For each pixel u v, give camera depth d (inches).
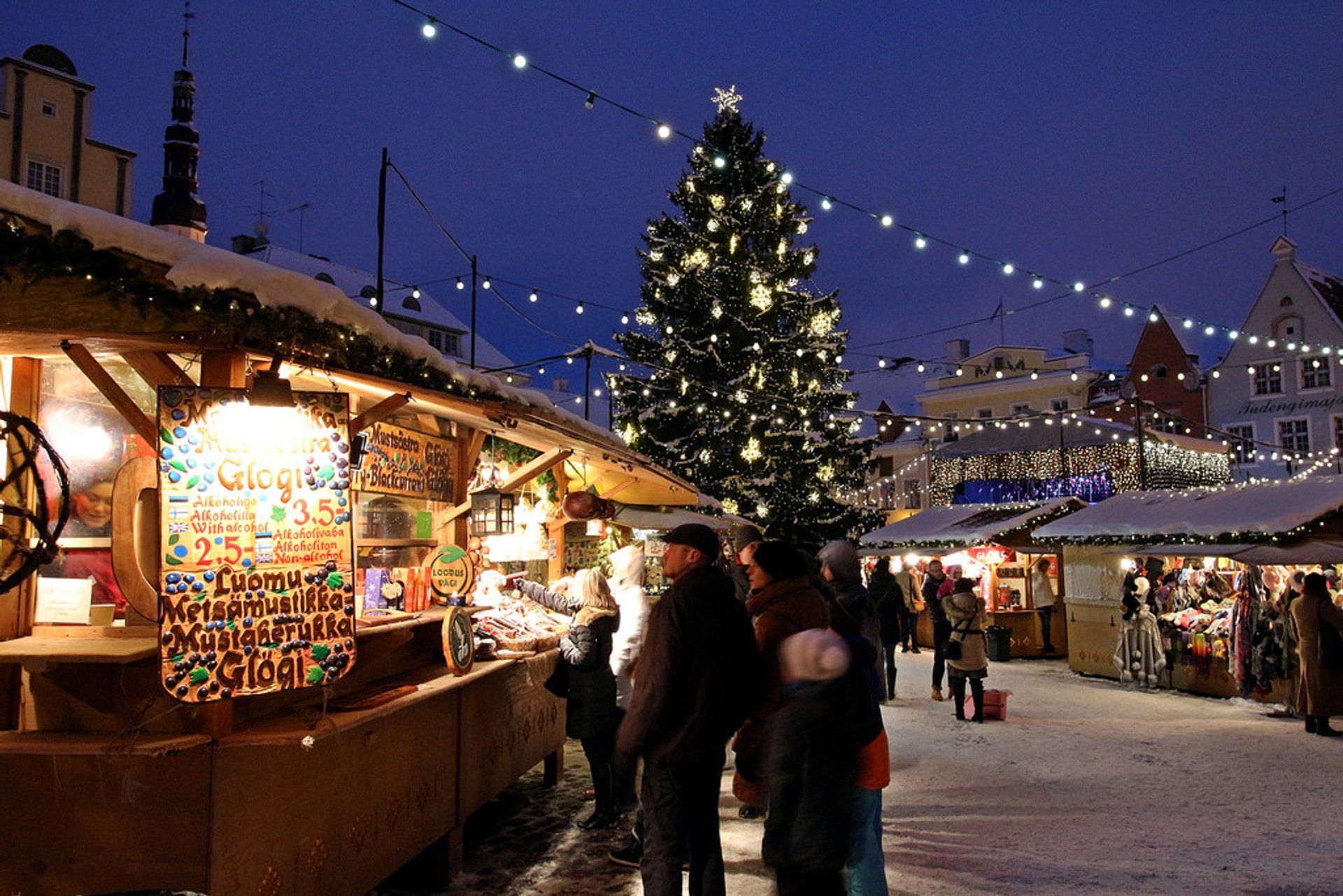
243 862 149.1
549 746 288.2
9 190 134.1
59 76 808.9
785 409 799.7
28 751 141.7
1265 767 317.7
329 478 162.6
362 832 176.4
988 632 685.9
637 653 253.8
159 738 145.3
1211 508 520.4
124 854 145.6
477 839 239.3
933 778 301.6
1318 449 1306.6
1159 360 1459.2
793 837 118.0
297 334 148.4
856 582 218.2
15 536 157.1
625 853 215.5
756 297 804.6
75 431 173.8
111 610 164.2
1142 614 533.3
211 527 149.2
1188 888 200.5
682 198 850.8
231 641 148.9
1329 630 376.8
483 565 288.5
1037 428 964.0
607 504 372.8
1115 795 280.1
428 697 192.4
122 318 143.9
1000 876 207.2
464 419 266.1
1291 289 1352.1
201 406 150.3
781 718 122.8
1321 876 207.6
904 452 1537.9
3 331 140.0
